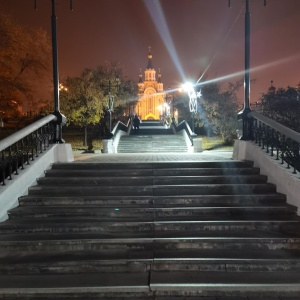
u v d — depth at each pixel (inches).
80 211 247.6
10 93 673.6
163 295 167.3
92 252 202.1
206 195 261.3
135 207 253.0
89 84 1014.4
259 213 244.7
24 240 207.2
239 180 287.1
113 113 1235.9
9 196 247.4
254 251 201.0
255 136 345.1
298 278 174.4
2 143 246.1
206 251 201.6
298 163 271.6
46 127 352.5
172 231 224.5
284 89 561.9
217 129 1062.4
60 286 169.3
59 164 319.0
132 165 313.0
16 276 182.9
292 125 498.6
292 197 249.8
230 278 175.2
